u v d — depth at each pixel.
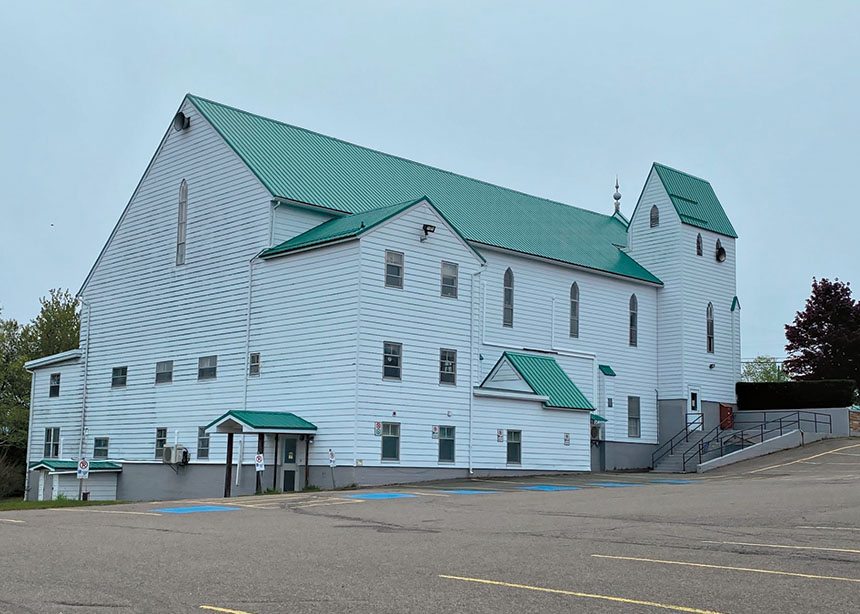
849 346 68.81
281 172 42.00
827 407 54.22
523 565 12.36
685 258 54.62
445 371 38.44
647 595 10.02
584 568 12.02
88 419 48.59
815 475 36.19
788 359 73.06
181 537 16.34
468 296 39.81
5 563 12.82
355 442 34.78
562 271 48.91
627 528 17.23
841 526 16.91
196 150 44.53
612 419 50.53
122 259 48.31
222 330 41.59
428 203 38.38
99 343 48.88
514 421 41.09
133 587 10.82
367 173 46.75
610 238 57.53
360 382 35.12
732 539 15.12
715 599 9.77
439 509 22.89
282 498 28.20
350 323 35.59
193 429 42.31
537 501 25.14
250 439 39.09
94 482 45.06
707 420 54.78
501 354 44.69
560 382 44.34
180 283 44.34
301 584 10.92
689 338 54.31
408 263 37.41
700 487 30.67
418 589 10.51
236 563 12.75
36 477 51.19
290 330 38.22
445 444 38.09
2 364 68.44
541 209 56.00
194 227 44.03
